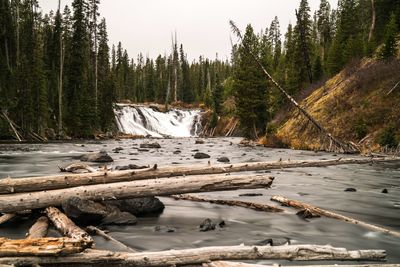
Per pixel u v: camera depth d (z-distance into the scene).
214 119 82.19
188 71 114.00
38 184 8.46
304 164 13.34
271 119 50.41
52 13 71.62
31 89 48.91
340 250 5.46
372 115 30.31
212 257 5.14
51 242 4.89
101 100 61.81
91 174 9.01
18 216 8.20
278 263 5.61
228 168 11.23
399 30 41.59
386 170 19.56
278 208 9.59
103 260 4.94
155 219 8.66
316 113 36.53
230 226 8.13
